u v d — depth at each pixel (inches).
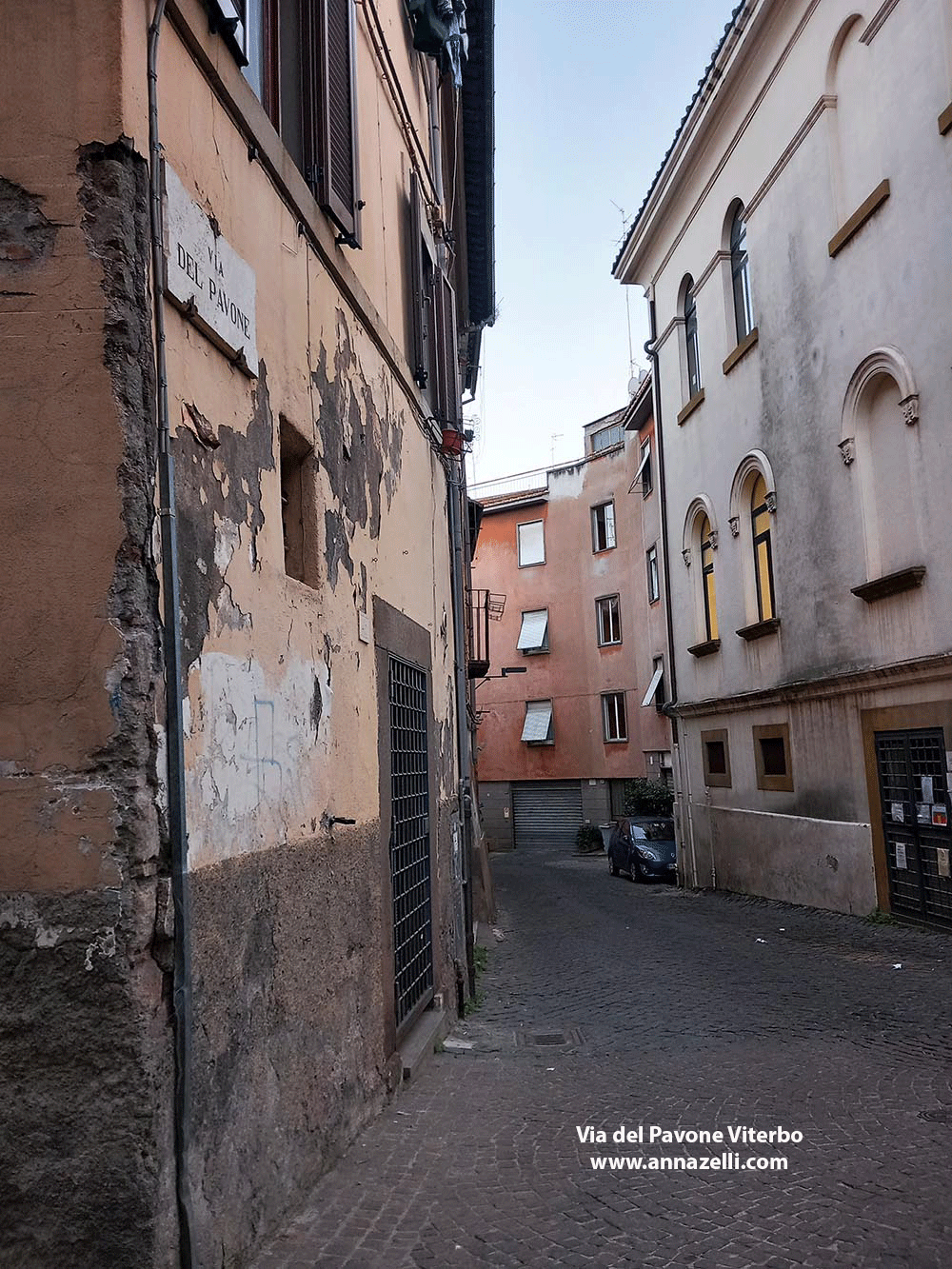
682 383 847.1
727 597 750.5
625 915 665.6
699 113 729.6
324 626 195.8
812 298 590.6
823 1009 333.4
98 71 123.6
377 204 284.4
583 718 1465.3
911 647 494.0
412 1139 199.8
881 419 530.6
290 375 183.9
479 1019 347.6
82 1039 113.6
